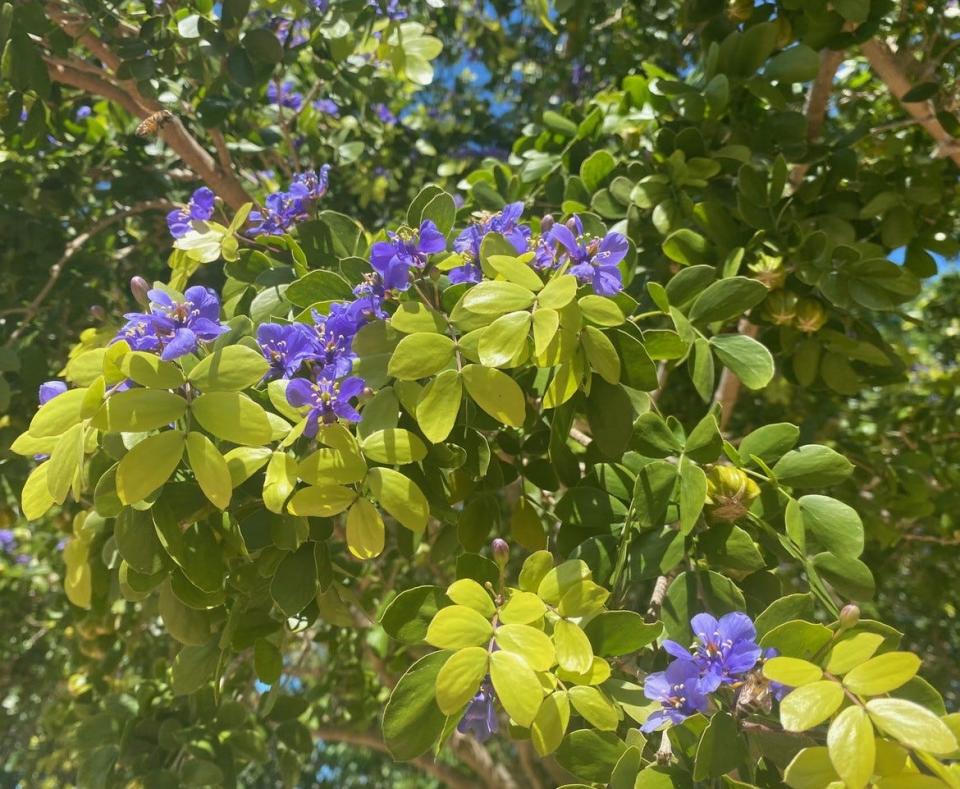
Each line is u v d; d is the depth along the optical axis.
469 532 0.31
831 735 0.18
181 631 0.28
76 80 0.46
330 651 0.58
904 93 0.45
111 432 0.22
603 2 0.59
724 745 0.21
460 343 0.24
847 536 0.27
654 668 0.27
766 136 0.42
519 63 0.80
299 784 0.82
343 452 0.24
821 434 0.59
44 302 0.51
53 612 0.71
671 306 0.31
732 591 0.25
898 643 0.21
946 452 0.59
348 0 0.43
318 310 0.29
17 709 0.77
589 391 0.26
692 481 0.26
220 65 0.44
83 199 0.55
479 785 0.79
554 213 0.47
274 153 0.58
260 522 0.26
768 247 0.39
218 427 0.22
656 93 0.41
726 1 0.42
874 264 0.36
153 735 0.36
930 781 0.18
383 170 0.72
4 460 0.42
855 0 0.38
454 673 0.20
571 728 0.26
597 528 0.28
